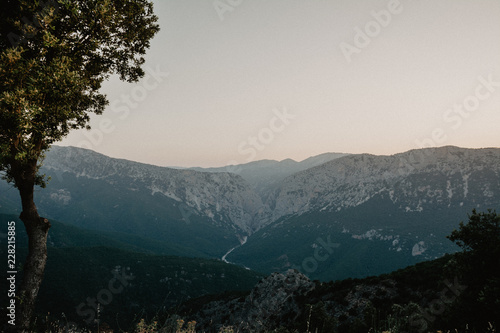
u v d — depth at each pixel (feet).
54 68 26.20
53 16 26.99
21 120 23.91
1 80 24.35
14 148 26.84
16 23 26.03
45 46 27.17
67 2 26.99
